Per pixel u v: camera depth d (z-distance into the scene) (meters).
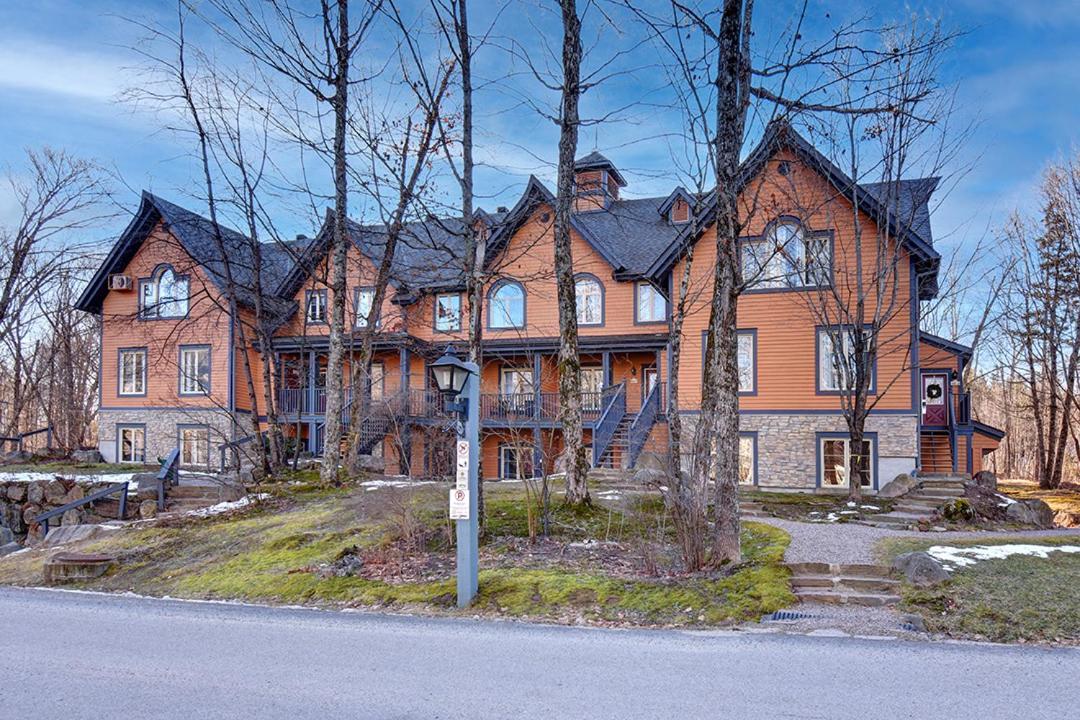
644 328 23.84
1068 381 28.69
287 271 29.41
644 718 5.32
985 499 16.36
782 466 20.34
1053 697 5.70
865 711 5.42
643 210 26.98
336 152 17.55
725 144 10.49
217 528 14.18
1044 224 29.73
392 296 25.58
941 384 21.92
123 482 18.22
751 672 6.38
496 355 21.94
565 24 13.48
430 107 15.51
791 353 20.39
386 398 24.16
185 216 28.22
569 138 13.72
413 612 8.92
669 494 10.66
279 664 6.74
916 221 20.28
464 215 12.75
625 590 9.12
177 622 8.59
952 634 7.59
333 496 16.34
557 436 24.27
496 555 10.92
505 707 5.55
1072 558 10.27
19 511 18.98
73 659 6.99
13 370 41.03
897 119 15.81
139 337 28.55
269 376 19.77
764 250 20.38
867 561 10.08
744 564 9.96
